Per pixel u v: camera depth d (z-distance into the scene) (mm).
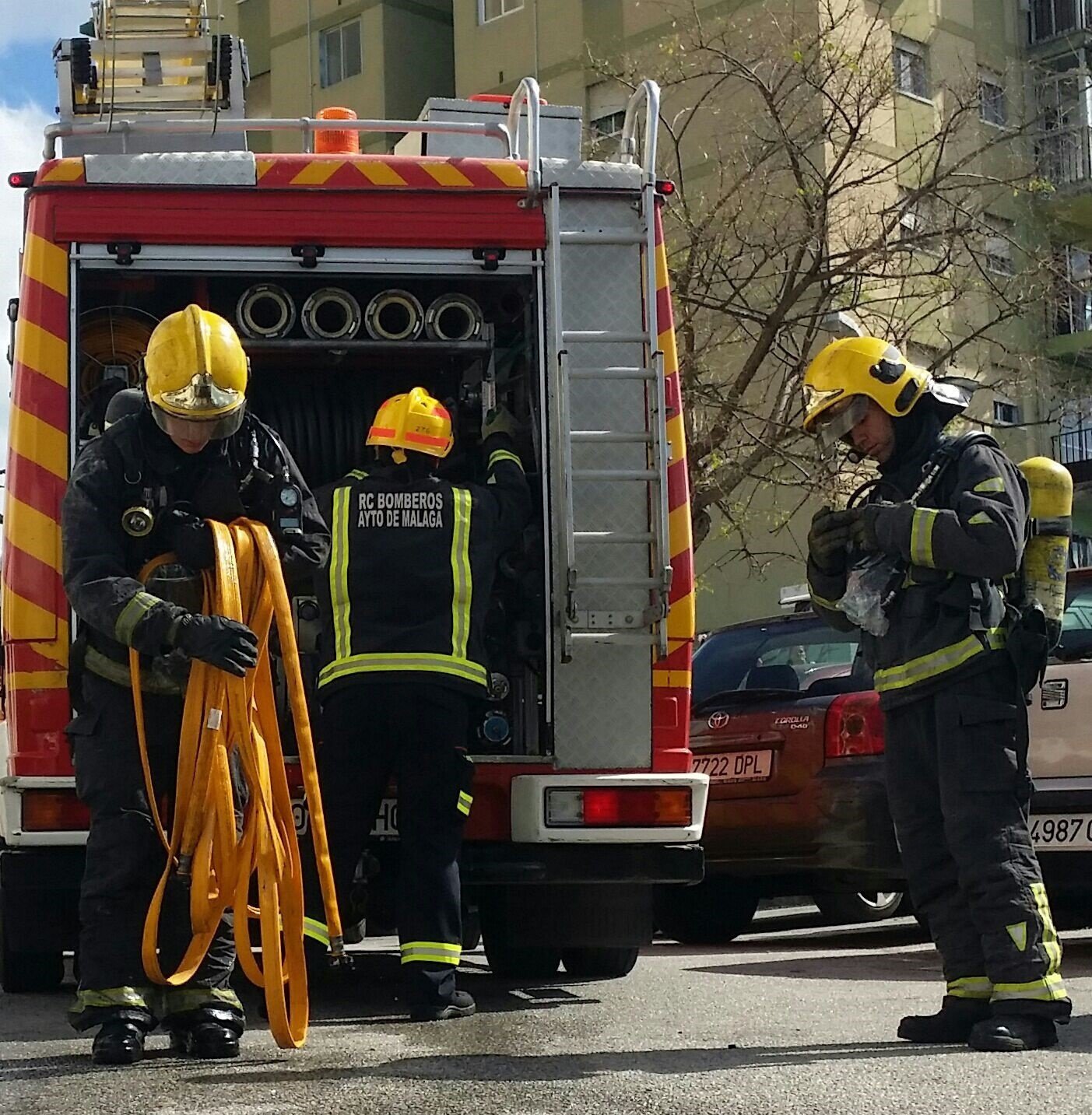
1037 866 4785
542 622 6102
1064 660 7590
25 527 5777
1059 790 7418
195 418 4609
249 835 4676
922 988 6438
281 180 6070
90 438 6320
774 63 19078
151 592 4672
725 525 19453
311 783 4762
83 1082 4371
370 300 6586
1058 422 23969
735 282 17797
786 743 8234
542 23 28016
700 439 16906
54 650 5746
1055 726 7488
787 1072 4387
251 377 7090
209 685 4637
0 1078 4480
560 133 7055
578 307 6199
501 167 6207
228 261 6035
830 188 18016
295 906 4730
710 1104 3984
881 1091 4105
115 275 6152
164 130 6523
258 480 4875
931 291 18750
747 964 7602
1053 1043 4719
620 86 23672
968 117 20719
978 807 4742
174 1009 4797
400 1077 4383
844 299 19172
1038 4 25922
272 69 33062
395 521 5652
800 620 8922
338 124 6633
